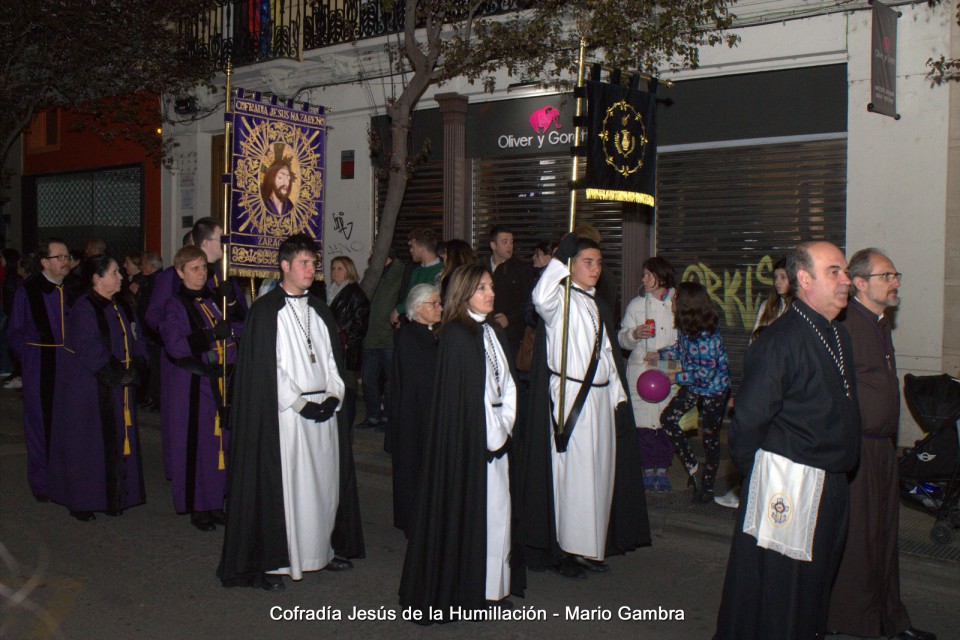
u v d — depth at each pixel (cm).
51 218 1930
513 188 1181
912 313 871
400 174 969
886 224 884
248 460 514
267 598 518
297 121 690
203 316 640
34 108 1528
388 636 466
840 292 384
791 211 957
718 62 981
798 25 928
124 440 684
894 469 455
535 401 552
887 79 852
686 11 920
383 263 966
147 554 596
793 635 385
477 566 470
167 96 1552
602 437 548
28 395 722
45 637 459
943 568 568
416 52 958
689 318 686
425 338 602
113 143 1728
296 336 532
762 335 395
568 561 561
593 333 552
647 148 628
